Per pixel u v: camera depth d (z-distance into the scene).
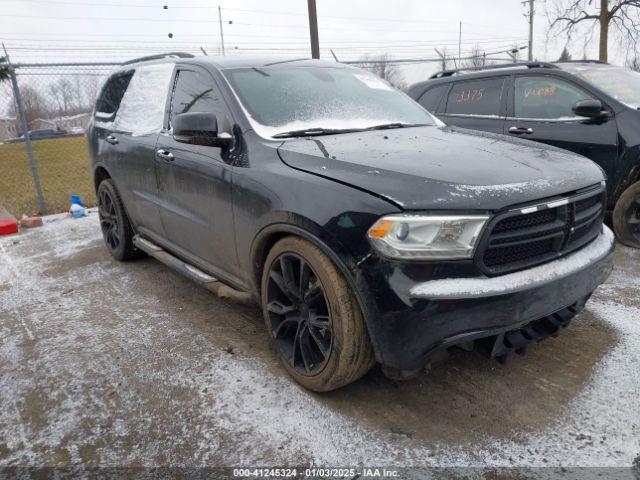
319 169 2.41
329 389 2.46
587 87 4.79
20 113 7.11
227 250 3.04
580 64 5.38
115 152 4.30
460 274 2.04
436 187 2.09
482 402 2.43
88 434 2.34
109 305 3.84
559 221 2.29
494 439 2.17
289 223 2.42
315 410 2.43
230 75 3.23
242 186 2.73
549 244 2.31
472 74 5.79
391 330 2.08
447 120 5.86
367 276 2.09
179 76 3.68
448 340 2.03
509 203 2.07
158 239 4.03
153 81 4.03
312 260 2.33
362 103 3.43
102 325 3.49
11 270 4.82
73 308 3.82
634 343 2.89
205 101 3.27
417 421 2.31
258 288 2.87
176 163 3.36
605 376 2.58
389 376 2.26
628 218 4.59
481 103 5.61
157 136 3.69
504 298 2.04
